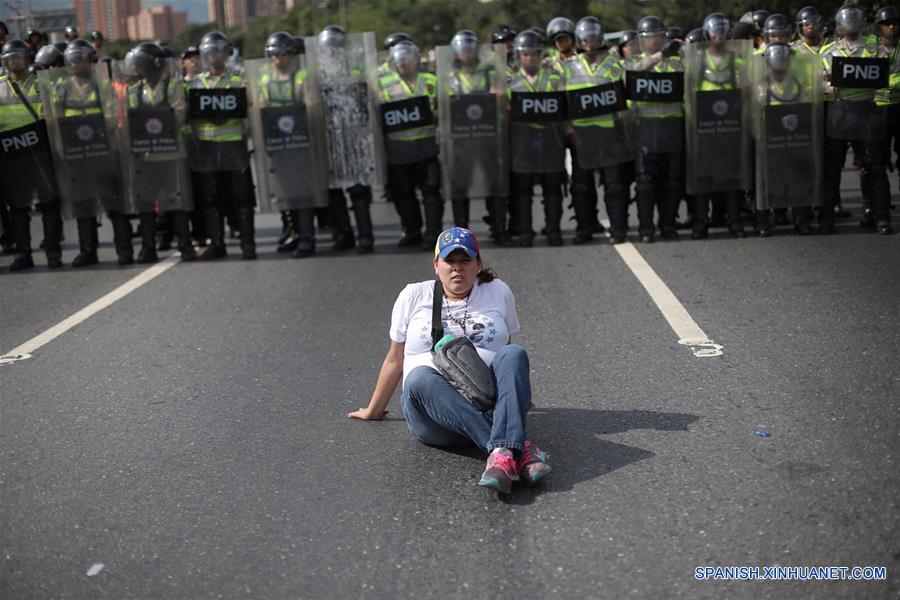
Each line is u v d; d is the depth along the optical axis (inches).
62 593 150.5
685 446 192.7
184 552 161.5
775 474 177.2
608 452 192.2
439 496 176.9
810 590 140.4
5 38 492.1
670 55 450.0
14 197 426.3
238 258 433.7
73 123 419.2
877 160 405.4
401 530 164.6
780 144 407.5
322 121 420.5
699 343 262.5
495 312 199.2
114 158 422.9
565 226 489.1
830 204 414.0
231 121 418.9
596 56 408.5
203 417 226.4
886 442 187.9
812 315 283.6
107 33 1892.2
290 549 160.4
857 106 399.9
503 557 153.9
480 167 420.2
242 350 282.0
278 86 416.8
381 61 420.2
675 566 148.4
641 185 413.7
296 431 213.9
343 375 253.1
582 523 163.5
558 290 336.5
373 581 149.0
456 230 195.6
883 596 138.1
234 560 157.8
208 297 354.6
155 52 418.3
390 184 435.5
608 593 142.3
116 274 408.8
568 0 1818.4
